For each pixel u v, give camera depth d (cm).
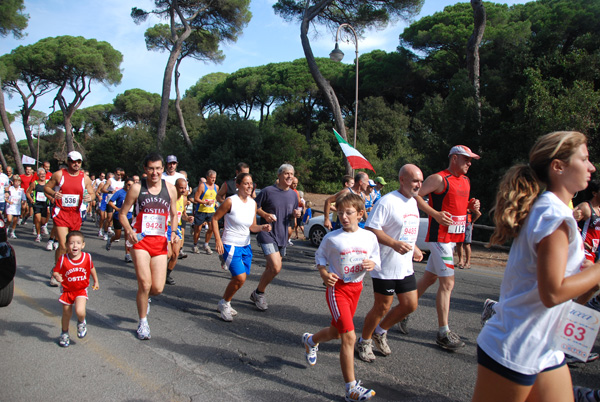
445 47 3180
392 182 2569
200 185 961
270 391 342
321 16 2311
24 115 4156
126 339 447
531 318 184
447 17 3180
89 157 4572
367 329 401
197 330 482
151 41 3509
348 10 2281
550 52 1445
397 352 428
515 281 191
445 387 354
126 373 369
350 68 4012
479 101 1550
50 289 632
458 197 426
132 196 440
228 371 378
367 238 351
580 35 1572
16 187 1152
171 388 344
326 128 3509
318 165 3136
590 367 404
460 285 750
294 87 4084
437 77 3438
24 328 470
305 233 1238
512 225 189
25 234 1219
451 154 436
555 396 189
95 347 423
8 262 498
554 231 174
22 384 344
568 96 1258
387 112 3459
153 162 444
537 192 195
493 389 190
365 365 395
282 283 718
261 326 501
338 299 336
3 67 3647
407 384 359
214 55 3441
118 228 988
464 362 406
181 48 3183
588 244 472
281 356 414
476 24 1636
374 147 3219
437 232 435
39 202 1098
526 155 1341
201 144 2808
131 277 727
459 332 491
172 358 403
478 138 1510
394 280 385
